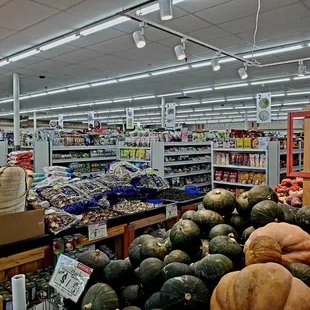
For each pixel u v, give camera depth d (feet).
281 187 10.00
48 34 22.15
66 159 24.20
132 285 4.87
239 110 75.56
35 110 74.95
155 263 4.73
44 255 8.20
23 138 32.22
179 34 19.22
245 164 22.33
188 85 42.88
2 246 7.48
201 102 61.16
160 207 11.42
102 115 88.58
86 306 4.28
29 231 7.96
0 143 28.37
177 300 3.82
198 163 28.09
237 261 4.53
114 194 11.75
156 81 39.91
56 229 8.43
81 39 23.15
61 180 11.81
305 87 44.55
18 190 7.81
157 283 4.57
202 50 26.27
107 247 10.07
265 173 21.66
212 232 5.33
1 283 7.21
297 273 3.89
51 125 47.57
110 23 19.84
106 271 4.93
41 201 9.68
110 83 41.09
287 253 4.22
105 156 26.50
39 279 7.30
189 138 27.09
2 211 7.58
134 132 27.30
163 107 53.93
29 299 6.64
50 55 27.50
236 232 5.73
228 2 16.94
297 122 65.72
